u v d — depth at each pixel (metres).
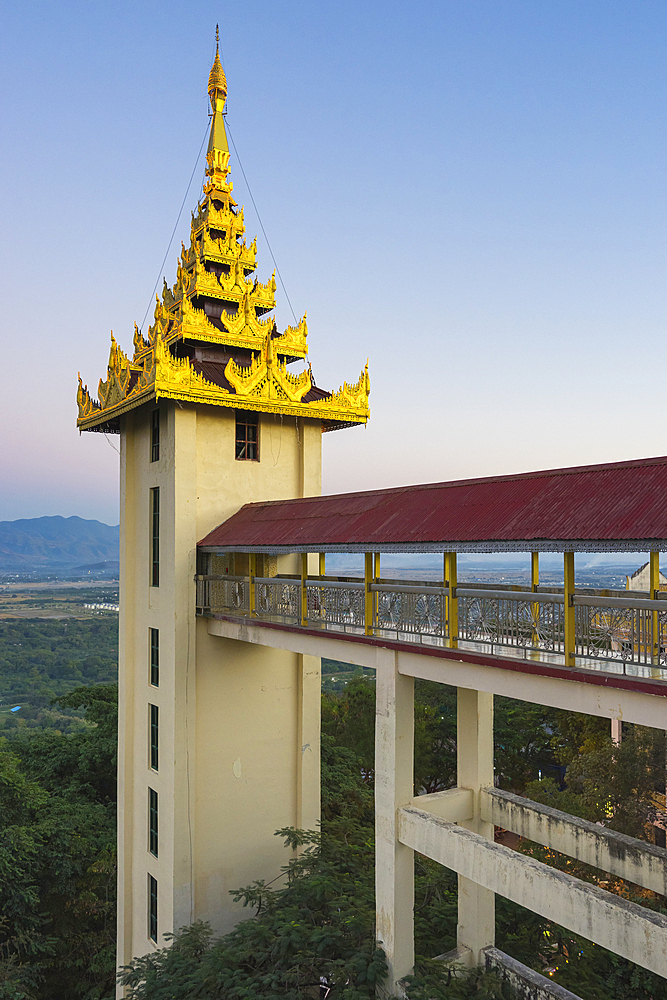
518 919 16.92
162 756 17.16
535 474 10.27
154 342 16.09
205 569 17.33
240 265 19.31
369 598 11.98
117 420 20.30
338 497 14.34
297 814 18.45
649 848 11.30
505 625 9.67
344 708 35.75
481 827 14.10
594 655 8.40
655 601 7.76
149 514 18.59
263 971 13.05
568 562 8.73
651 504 7.93
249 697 17.84
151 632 18.38
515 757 33.06
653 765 23.77
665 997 14.91
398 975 11.32
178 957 13.87
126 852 18.97
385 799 11.67
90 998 23.03
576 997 12.24
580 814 23.75
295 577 15.85
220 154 19.94
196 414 17.41
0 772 27.72
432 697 37.09
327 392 19.52
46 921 24.30
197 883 16.77
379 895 11.71
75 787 31.52
